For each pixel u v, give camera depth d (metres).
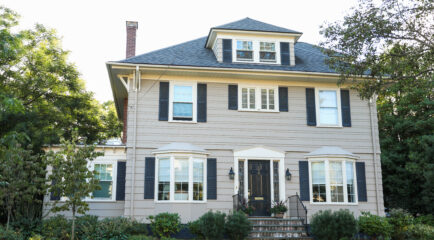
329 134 17.56
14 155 13.59
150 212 15.60
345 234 14.26
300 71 17.16
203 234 14.07
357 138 17.73
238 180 16.53
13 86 20.42
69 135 23.69
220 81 17.33
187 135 16.55
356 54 14.13
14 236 12.95
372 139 17.83
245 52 18.22
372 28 13.73
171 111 16.66
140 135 16.27
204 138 16.64
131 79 16.72
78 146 14.30
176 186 15.62
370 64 14.16
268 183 16.83
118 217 14.87
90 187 13.05
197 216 15.52
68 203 13.06
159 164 15.98
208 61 17.69
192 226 14.40
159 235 14.63
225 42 18.09
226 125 16.92
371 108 18.14
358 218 16.09
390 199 22.38
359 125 17.91
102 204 16.30
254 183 16.73
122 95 19.44
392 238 15.77
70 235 13.59
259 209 16.52
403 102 23.56
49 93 22.20
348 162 17.11
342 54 14.62
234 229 13.84
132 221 14.76
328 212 14.64
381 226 15.20
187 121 16.64
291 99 17.69
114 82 17.59
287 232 14.84
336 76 17.50
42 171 14.26
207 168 16.36
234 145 16.80
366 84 14.89
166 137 16.41
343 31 14.07
